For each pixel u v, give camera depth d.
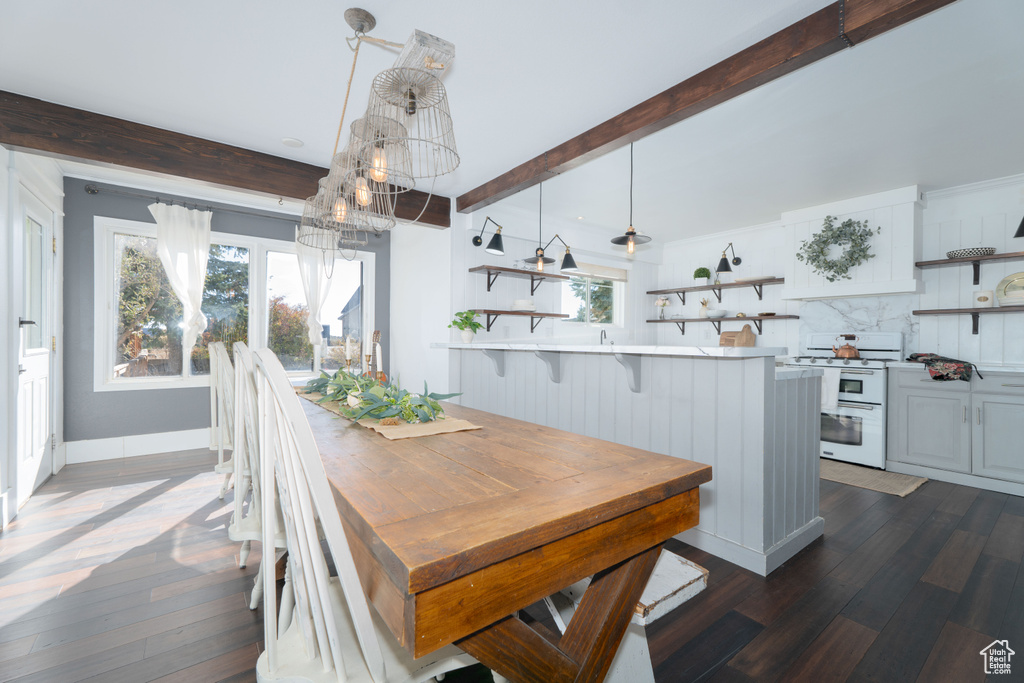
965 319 3.71
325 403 2.10
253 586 1.86
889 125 2.73
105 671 1.39
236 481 1.42
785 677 1.39
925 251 3.90
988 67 2.16
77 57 2.15
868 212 3.97
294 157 3.31
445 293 4.32
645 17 1.89
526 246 4.83
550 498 0.88
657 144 3.01
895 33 1.94
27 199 2.78
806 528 2.29
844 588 1.89
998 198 3.57
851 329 4.35
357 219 2.27
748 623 1.66
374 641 0.74
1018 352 3.47
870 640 1.57
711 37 2.02
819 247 4.18
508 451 1.25
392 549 0.66
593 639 0.95
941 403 3.42
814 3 1.80
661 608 1.05
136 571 1.97
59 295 3.41
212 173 3.04
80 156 2.62
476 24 1.94
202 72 2.28
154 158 2.84
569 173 3.55
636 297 5.95
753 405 2.01
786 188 3.84
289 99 2.53
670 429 2.34
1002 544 2.31
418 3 1.82
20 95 2.46
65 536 2.29
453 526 0.75
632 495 0.91
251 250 4.38
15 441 2.51
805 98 2.45
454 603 0.67
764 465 2.00
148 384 3.87
